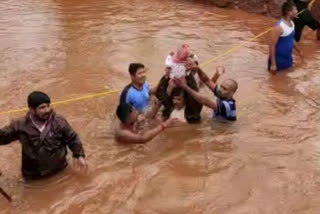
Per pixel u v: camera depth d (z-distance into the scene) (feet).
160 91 22.24
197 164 19.29
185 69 21.39
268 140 21.21
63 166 18.54
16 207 16.61
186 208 16.49
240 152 20.21
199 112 22.56
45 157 17.70
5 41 33.88
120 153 20.11
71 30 36.83
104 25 38.22
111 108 24.14
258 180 18.16
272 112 23.98
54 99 25.00
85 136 21.39
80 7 44.04
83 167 18.52
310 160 19.57
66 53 31.81
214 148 20.54
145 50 32.60
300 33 35.22
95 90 26.16
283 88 26.96
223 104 22.11
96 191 17.51
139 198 17.10
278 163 19.35
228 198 17.06
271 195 17.24
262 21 40.81
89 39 34.73
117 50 32.42
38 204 16.79
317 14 38.70
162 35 35.91
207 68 29.76
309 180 18.16
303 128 22.33
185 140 21.16
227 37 35.99
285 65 29.71
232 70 29.55
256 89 26.78
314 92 26.48
